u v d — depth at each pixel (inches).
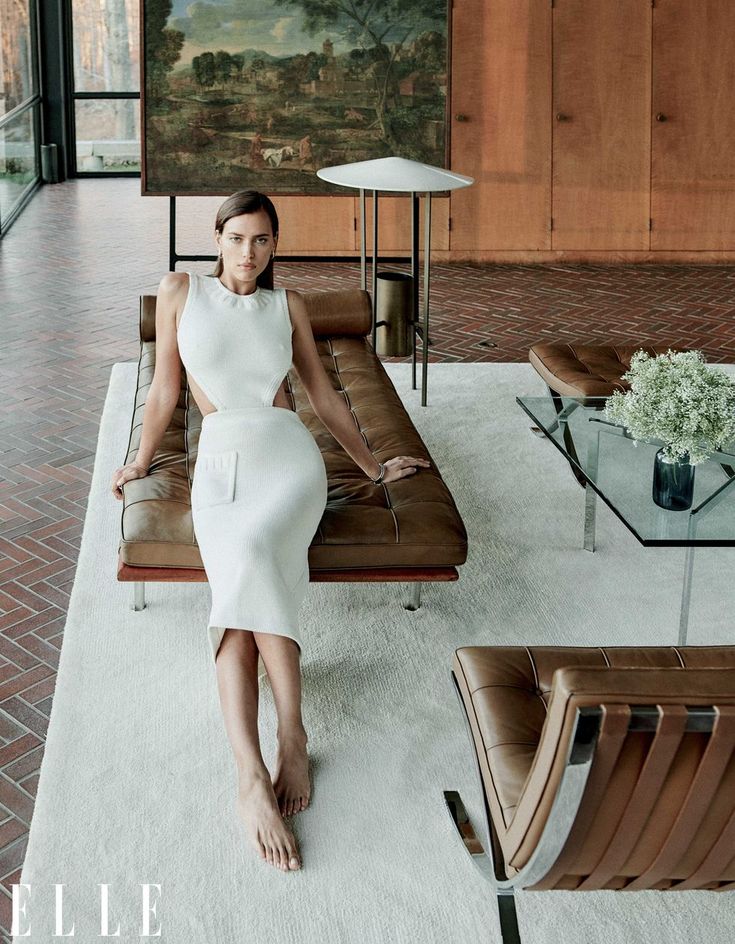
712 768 70.2
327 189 318.7
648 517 134.9
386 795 114.5
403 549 135.6
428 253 215.6
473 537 170.1
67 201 461.4
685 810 73.6
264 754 119.8
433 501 141.5
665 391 136.2
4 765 118.3
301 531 124.9
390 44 309.9
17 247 374.3
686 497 137.6
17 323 283.9
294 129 312.8
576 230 364.5
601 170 359.9
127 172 528.4
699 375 137.6
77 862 104.4
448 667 136.8
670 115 356.5
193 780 115.8
